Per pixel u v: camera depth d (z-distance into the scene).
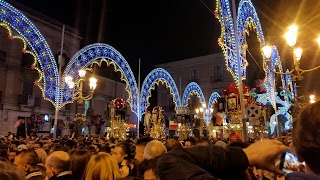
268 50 10.11
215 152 1.20
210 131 30.50
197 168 1.09
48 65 15.87
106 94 39.34
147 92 23.11
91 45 17.20
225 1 11.56
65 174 3.98
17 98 29.92
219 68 44.53
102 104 38.44
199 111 34.12
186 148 1.25
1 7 12.79
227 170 1.18
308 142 1.11
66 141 8.84
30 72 31.12
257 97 26.86
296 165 1.37
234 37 11.08
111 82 40.66
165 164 1.15
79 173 4.03
